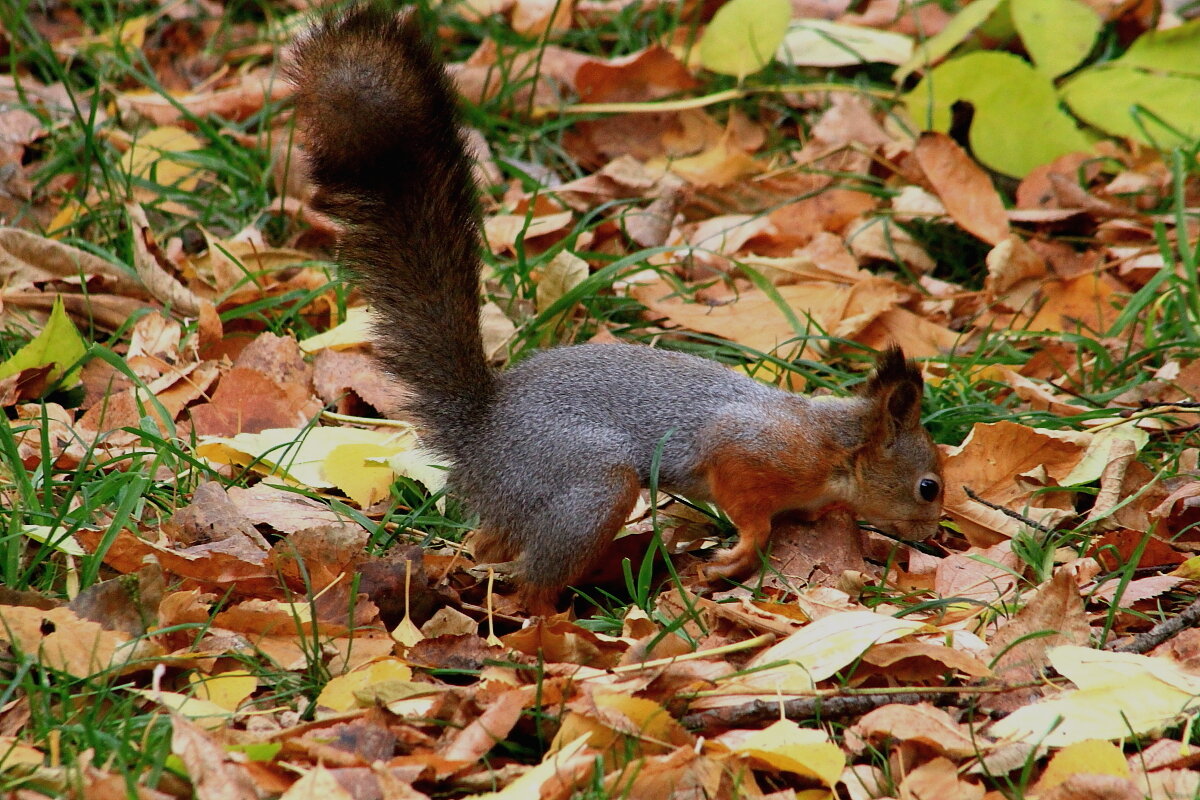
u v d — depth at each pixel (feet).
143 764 16.76
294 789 16.30
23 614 19.52
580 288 30.07
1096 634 22.02
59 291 30.86
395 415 28.60
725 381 24.59
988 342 32.40
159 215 34.63
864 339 32.32
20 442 25.27
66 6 43.80
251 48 43.11
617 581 24.66
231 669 20.13
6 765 16.81
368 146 24.21
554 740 18.11
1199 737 19.06
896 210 36.76
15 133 36.42
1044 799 17.44
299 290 31.27
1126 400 29.50
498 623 23.24
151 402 26.89
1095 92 39.58
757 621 21.48
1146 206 37.63
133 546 21.84
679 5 43.24
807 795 18.20
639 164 37.99
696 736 18.67
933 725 18.75
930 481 25.16
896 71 41.63
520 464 23.00
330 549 22.67
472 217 24.67
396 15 24.89
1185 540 25.76
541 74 41.70
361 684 19.49
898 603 23.27
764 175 38.58
